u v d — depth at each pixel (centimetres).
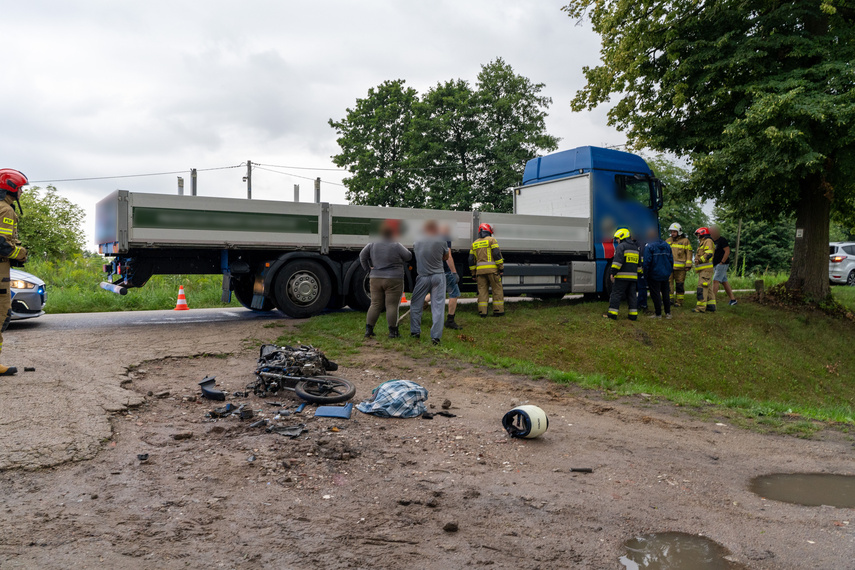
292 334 990
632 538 335
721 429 599
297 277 1116
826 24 1523
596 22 1739
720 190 1659
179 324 1077
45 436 441
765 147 1374
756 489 428
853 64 1338
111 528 313
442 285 977
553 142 3344
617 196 1447
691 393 785
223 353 828
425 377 764
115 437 462
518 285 1309
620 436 551
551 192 1502
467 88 3444
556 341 1137
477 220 1271
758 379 1237
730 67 1456
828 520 369
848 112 1256
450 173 3325
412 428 530
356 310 1223
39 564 271
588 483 420
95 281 2067
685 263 1507
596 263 1427
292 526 327
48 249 4584
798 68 1438
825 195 1543
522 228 1321
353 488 388
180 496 360
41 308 1070
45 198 4797
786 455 518
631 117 1766
